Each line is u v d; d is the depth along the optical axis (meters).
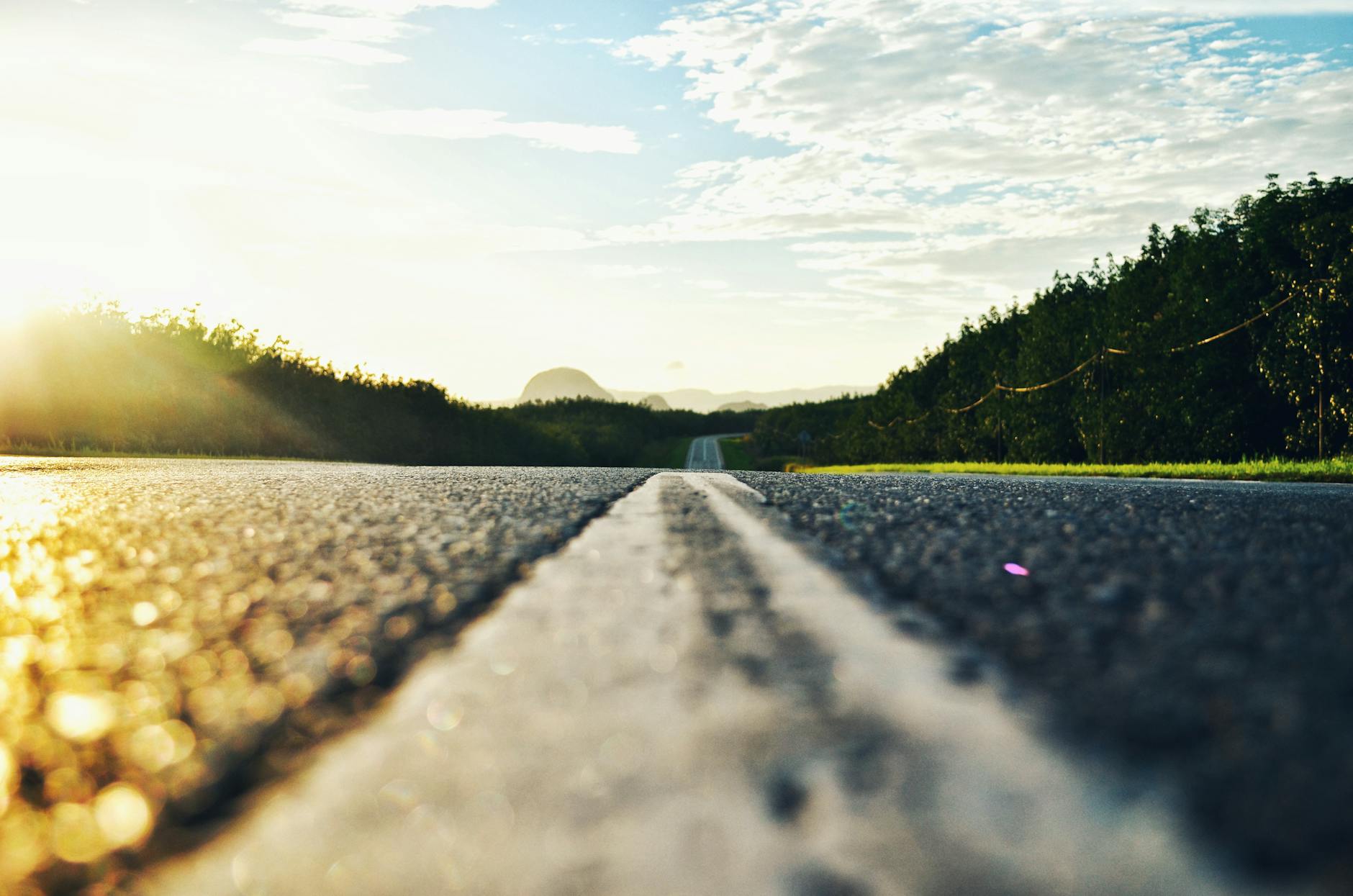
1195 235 34.47
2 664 2.12
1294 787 1.24
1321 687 1.67
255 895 1.09
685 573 3.20
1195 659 1.88
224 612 2.66
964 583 2.84
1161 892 1.00
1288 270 28.00
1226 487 10.01
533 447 71.62
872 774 1.33
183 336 33.62
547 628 2.38
